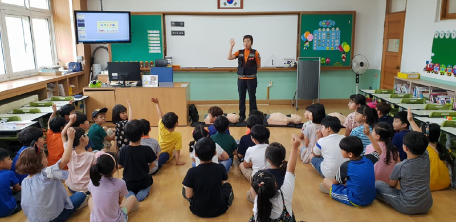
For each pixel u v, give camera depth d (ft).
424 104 14.65
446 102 14.96
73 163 9.43
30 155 7.60
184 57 23.22
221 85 23.76
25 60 18.48
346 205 9.32
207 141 8.30
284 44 23.11
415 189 8.52
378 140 9.78
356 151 8.82
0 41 16.11
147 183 9.87
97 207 7.48
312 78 22.27
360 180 8.88
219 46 23.13
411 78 18.34
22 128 10.80
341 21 22.66
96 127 11.97
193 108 18.58
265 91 23.89
